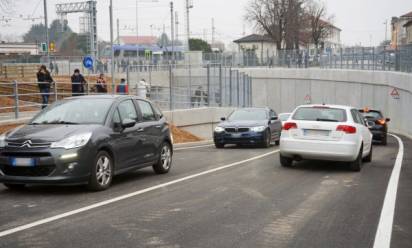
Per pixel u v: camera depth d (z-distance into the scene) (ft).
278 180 40.65
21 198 31.96
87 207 29.32
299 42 295.69
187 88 120.37
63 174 32.09
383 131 82.94
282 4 264.93
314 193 35.06
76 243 22.25
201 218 27.04
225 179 40.60
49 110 37.50
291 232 24.59
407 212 29.43
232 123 71.67
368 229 25.39
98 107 36.99
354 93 164.66
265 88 204.54
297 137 47.01
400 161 56.39
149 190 35.06
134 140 38.29
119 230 24.41
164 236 23.50
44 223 25.59
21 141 32.42
